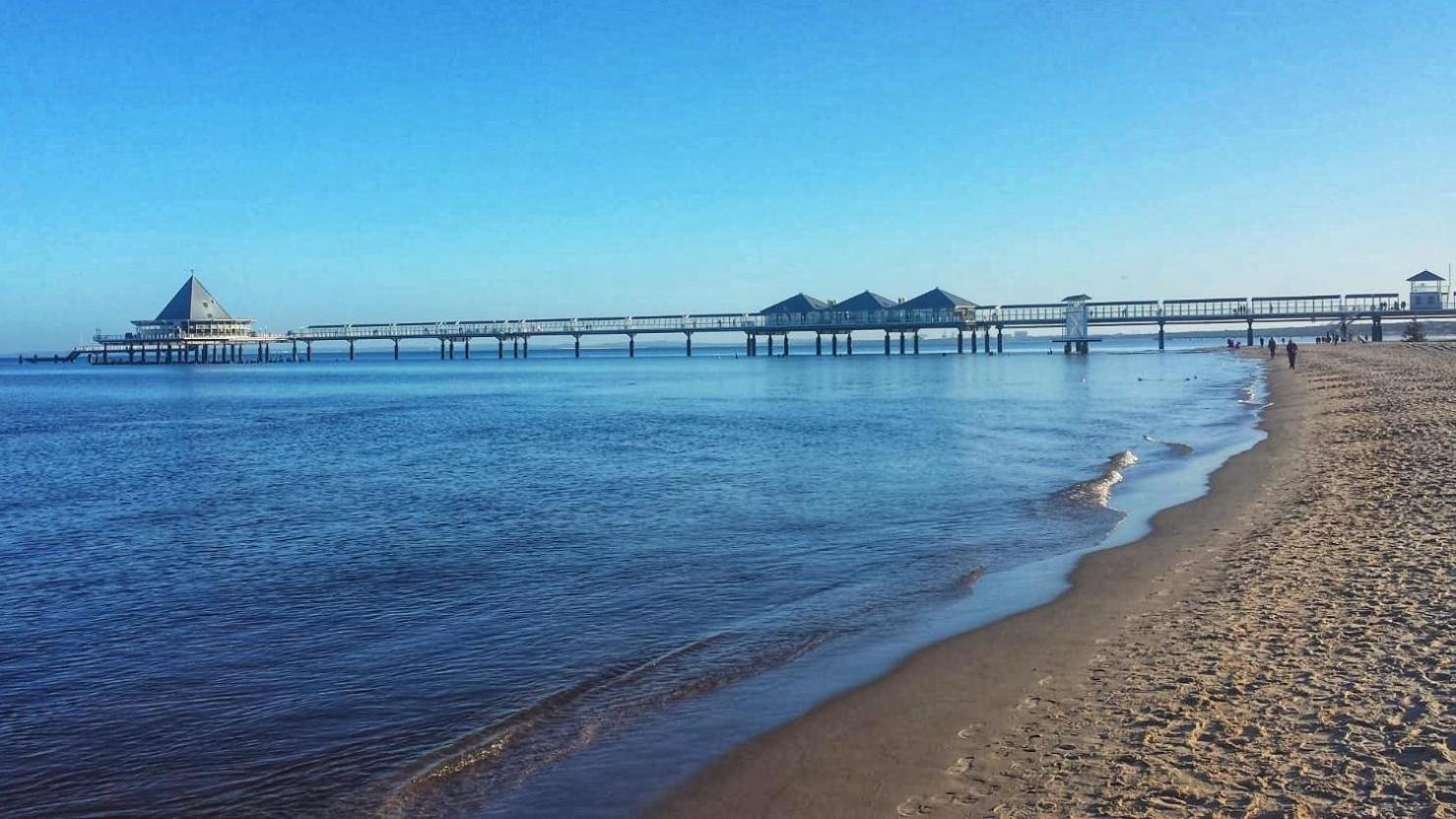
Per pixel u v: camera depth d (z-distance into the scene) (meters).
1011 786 5.57
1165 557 11.50
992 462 22.11
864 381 64.44
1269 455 19.88
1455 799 4.95
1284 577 9.85
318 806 6.15
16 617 10.95
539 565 12.91
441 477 22.52
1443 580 9.15
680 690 7.86
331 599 11.41
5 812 6.18
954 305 104.69
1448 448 17.86
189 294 138.38
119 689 8.45
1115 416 33.94
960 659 8.16
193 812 6.14
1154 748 5.90
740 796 5.82
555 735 7.04
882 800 5.59
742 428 33.12
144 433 36.62
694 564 12.70
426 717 7.57
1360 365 51.84
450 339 137.88
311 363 156.25
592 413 42.38
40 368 134.62
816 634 9.31
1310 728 5.96
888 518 15.54
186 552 14.51
